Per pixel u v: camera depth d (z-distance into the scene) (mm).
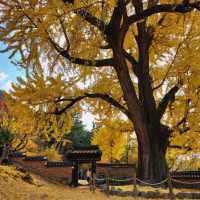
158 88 27938
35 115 24297
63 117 26984
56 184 19984
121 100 27281
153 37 24094
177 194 15398
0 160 21297
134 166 22609
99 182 22516
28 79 22484
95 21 19000
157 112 22969
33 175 20141
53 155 43375
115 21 20062
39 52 19797
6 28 19203
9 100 23203
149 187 18234
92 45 19156
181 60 23250
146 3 23750
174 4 19391
